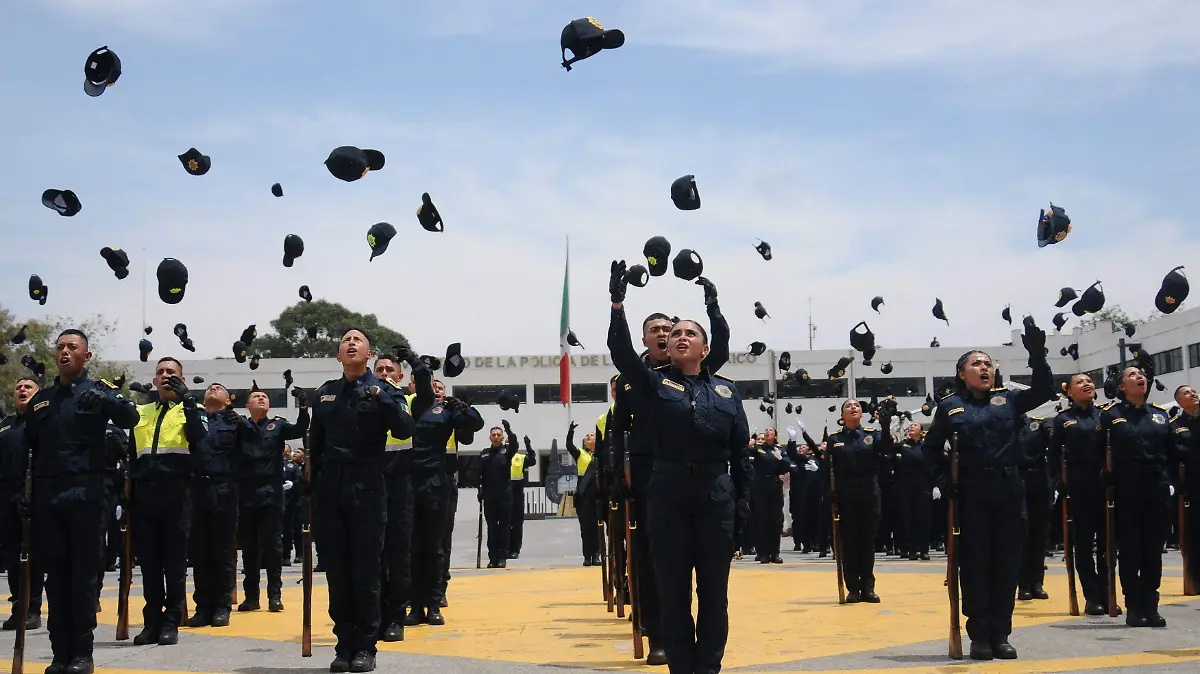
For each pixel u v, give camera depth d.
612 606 11.93
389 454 9.91
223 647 9.51
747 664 8.02
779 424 56.75
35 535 7.96
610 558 11.79
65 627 8.02
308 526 8.80
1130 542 9.91
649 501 6.78
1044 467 12.02
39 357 35.69
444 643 9.51
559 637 9.83
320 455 8.49
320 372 55.06
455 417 11.20
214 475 11.16
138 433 9.98
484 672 7.89
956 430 8.33
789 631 9.84
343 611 8.17
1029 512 12.05
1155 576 9.87
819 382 57.09
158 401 10.23
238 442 11.39
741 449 6.87
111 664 8.54
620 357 6.68
